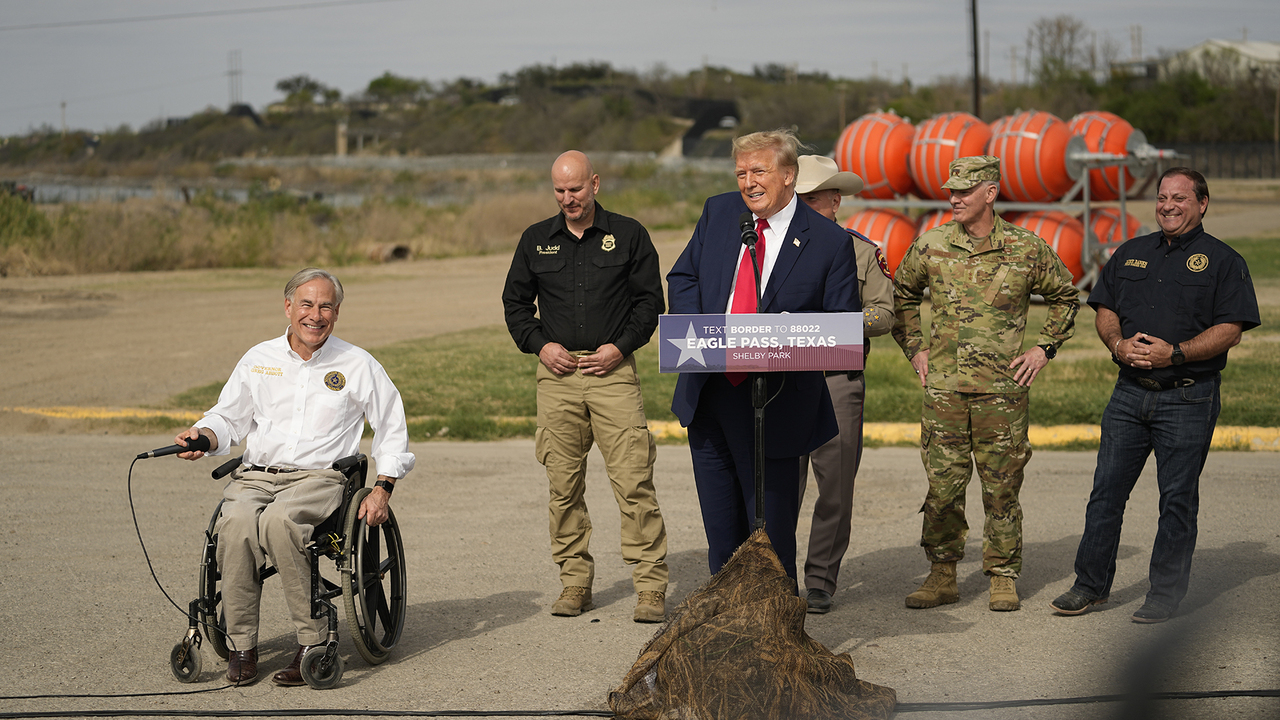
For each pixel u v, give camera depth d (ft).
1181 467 16.10
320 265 88.58
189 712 13.62
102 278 77.87
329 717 13.48
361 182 248.73
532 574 19.77
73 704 13.93
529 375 40.75
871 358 41.24
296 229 97.45
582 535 17.65
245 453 15.60
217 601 15.33
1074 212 59.11
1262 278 66.18
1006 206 58.59
